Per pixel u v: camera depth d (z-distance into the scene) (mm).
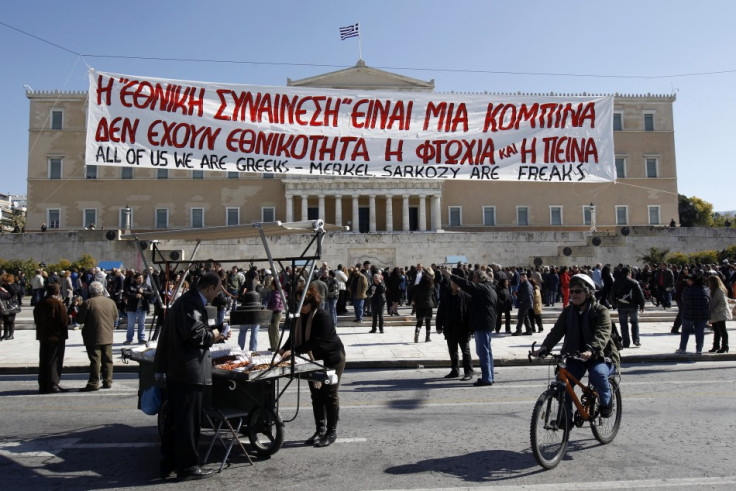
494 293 12000
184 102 9109
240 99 9328
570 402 6816
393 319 23922
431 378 12672
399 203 66000
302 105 9570
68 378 13109
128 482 6285
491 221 64438
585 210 64688
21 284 30516
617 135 65688
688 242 50312
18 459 7109
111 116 8812
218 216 62625
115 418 9203
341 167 9625
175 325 6379
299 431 8281
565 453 7062
